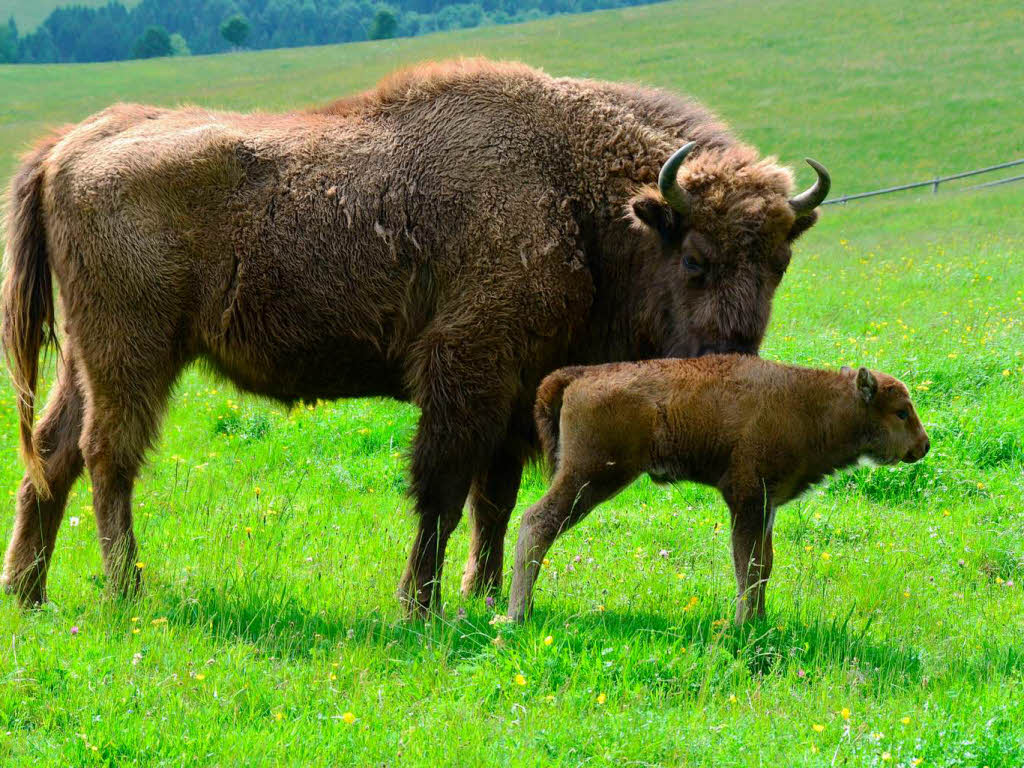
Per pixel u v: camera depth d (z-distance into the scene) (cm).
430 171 2355
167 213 2344
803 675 1850
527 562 2075
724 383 2100
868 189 12344
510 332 2289
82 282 2339
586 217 2377
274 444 3619
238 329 2380
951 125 14862
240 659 1892
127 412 2341
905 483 3117
